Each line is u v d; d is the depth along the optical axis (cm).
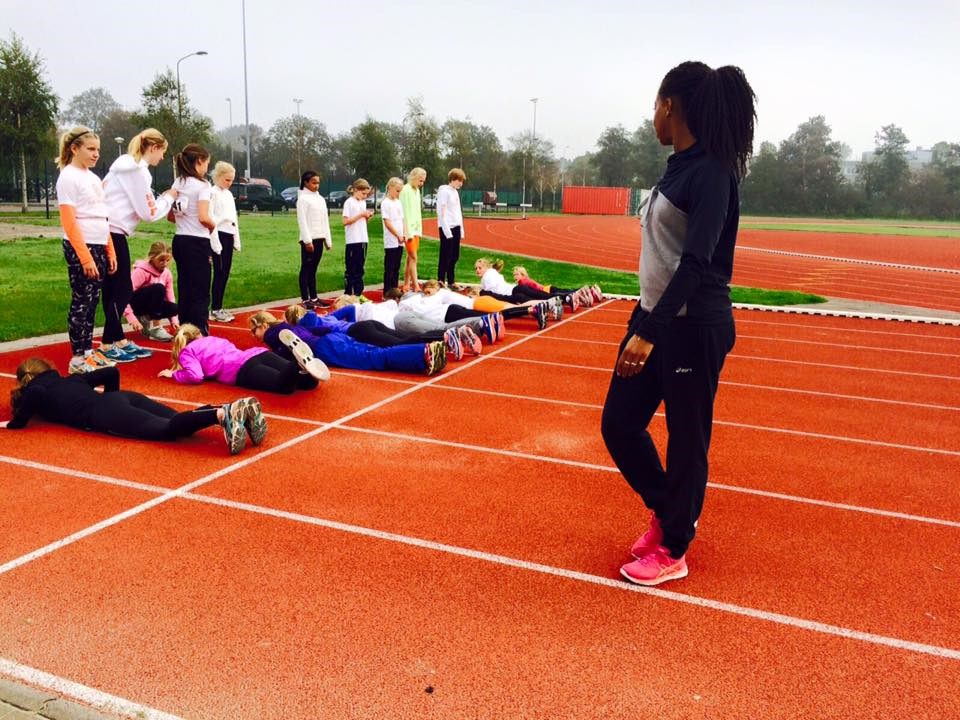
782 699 258
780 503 435
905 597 331
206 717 239
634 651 284
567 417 591
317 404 602
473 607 311
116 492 412
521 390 672
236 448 468
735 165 294
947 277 1953
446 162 5888
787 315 1198
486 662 273
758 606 320
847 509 429
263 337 655
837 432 581
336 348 734
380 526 383
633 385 323
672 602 321
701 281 288
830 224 6322
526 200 7800
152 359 731
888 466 506
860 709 254
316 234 1058
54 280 1223
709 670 274
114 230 691
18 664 262
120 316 718
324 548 357
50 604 300
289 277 1396
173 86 3744
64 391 508
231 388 638
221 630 287
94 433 508
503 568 345
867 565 360
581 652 282
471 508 410
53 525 370
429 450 502
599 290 1214
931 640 298
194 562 339
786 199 9112
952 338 1027
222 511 394
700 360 302
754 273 1927
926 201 8681
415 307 866
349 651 277
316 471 455
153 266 821
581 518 403
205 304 762
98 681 255
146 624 289
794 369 806
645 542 348
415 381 692
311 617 298
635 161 10775
